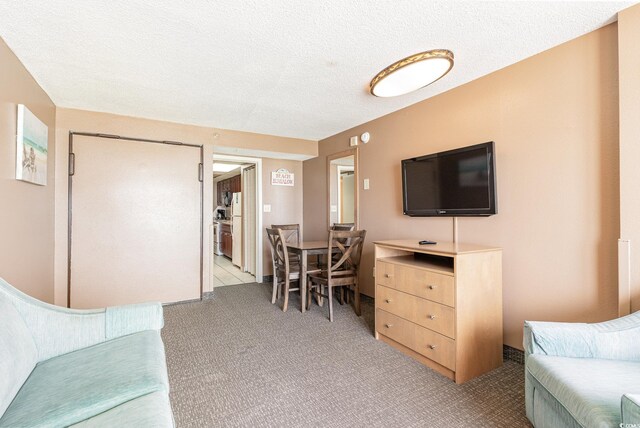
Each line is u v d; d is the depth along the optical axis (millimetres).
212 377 1999
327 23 1745
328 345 2486
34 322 1329
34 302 1364
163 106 3111
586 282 1857
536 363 1357
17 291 1333
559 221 1978
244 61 2186
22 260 2150
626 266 1585
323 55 2102
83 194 3197
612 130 1751
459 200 2469
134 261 3445
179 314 3271
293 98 2904
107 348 1411
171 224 3641
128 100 2939
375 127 3520
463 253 1962
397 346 2438
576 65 1896
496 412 1642
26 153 2143
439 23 1747
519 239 2184
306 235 5016
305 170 5059
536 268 2092
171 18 1686
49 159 2842
